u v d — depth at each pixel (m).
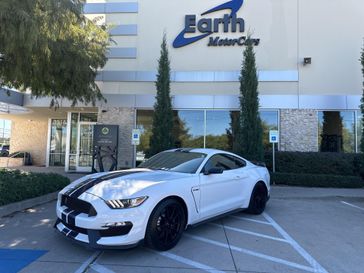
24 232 5.79
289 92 14.35
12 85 10.07
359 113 14.10
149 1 15.38
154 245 4.68
